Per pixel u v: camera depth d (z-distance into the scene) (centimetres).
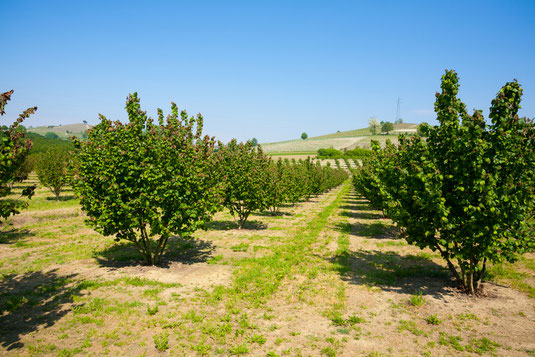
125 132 897
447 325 622
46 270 945
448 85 796
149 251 1010
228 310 698
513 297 755
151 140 926
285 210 2619
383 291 815
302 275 952
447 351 531
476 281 793
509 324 619
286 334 600
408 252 1221
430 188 711
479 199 700
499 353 519
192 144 1074
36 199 2595
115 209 884
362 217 2197
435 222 737
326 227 1786
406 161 852
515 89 725
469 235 713
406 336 583
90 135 983
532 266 978
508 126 707
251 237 1474
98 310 664
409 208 790
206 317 661
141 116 959
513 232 698
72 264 1012
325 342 568
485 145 682
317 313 693
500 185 721
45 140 6594
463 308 697
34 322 613
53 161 2656
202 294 783
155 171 873
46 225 1694
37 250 1185
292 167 3238
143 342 548
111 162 879
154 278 891
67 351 512
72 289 777
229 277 916
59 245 1278
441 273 951
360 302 746
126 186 877
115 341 555
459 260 761
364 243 1388
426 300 746
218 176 1394
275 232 1630
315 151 13162
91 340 556
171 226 935
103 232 927
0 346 523
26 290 773
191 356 518
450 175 734
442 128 798
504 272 923
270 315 679
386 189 843
